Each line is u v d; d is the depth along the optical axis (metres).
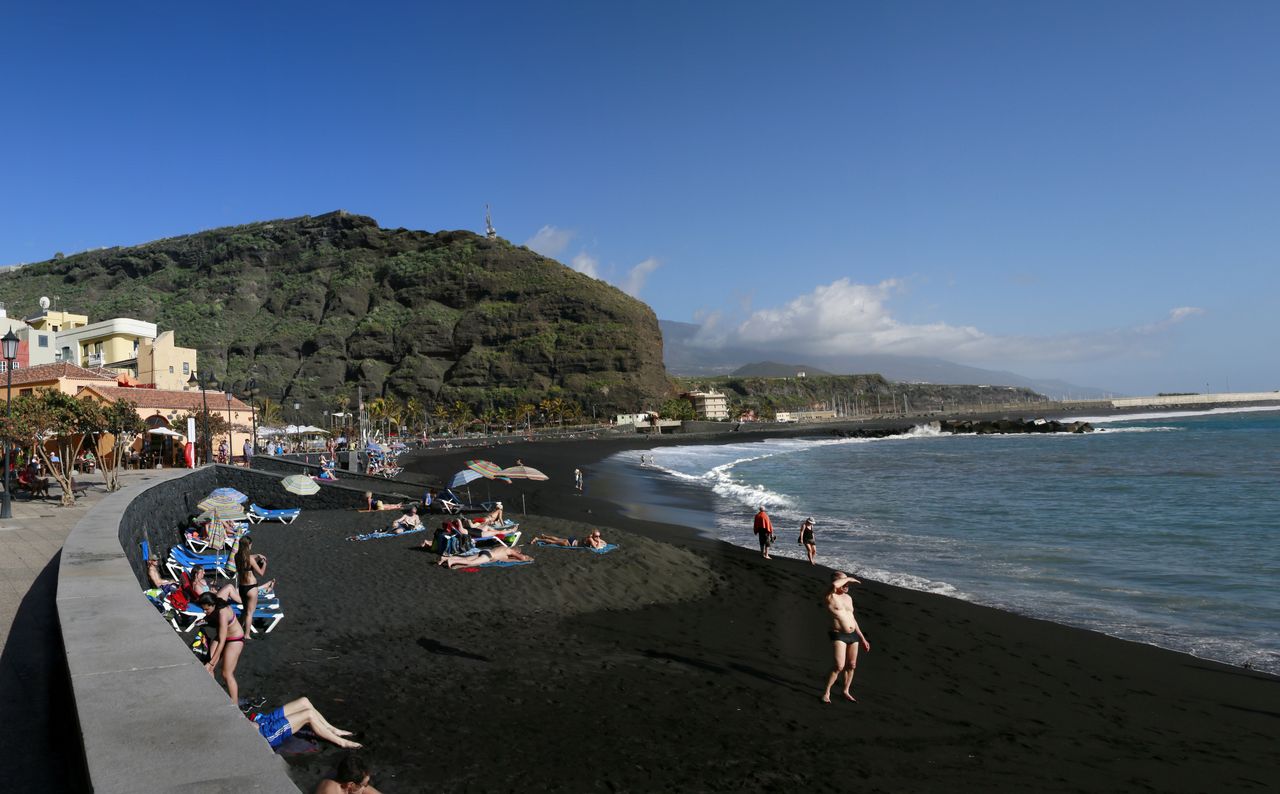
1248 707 11.32
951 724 10.50
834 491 46.12
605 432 173.12
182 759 2.94
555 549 21.94
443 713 9.74
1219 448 81.75
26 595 9.01
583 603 16.50
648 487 49.12
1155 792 8.73
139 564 14.12
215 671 7.70
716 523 31.80
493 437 158.00
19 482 23.98
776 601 17.44
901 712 10.88
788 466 71.56
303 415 191.62
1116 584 19.48
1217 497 39.03
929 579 20.06
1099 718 10.87
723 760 8.91
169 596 11.05
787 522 31.88
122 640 4.70
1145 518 32.06
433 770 8.02
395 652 12.38
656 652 13.27
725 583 19.05
